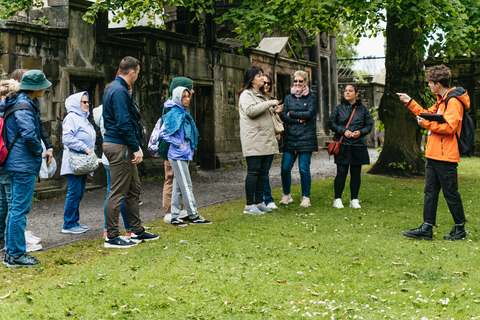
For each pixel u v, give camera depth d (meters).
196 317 3.57
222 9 21.23
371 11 9.23
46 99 10.52
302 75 7.99
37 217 7.94
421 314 3.50
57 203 9.55
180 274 4.53
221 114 16.67
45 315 3.61
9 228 4.94
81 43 11.35
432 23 9.75
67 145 6.44
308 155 8.10
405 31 12.26
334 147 7.91
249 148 7.33
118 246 5.67
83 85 12.12
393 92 12.49
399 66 12.40
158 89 13.87
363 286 4.21
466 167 14.79
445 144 5.75
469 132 5.71
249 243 5.66
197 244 5.61
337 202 8.07
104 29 11.83
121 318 3.59
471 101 21.59
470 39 10.38
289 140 8.15
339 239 5.84
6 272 4.76
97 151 11.84
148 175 13.15
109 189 6.00
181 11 15.32
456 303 3.71
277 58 20.00
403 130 12.38
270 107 7.55
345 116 7.95
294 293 4.07
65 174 6.61
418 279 4.34
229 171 15.33
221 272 4.60
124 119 5.42
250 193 7.49
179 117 6.52
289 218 7.16
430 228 5.93
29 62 10.12
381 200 8.81
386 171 12.42
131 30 13.21
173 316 3.62
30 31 10.01
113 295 4.01
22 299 3.95
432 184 5.91
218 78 16.48
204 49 15.81
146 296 3.98
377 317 3.47
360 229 6.45
